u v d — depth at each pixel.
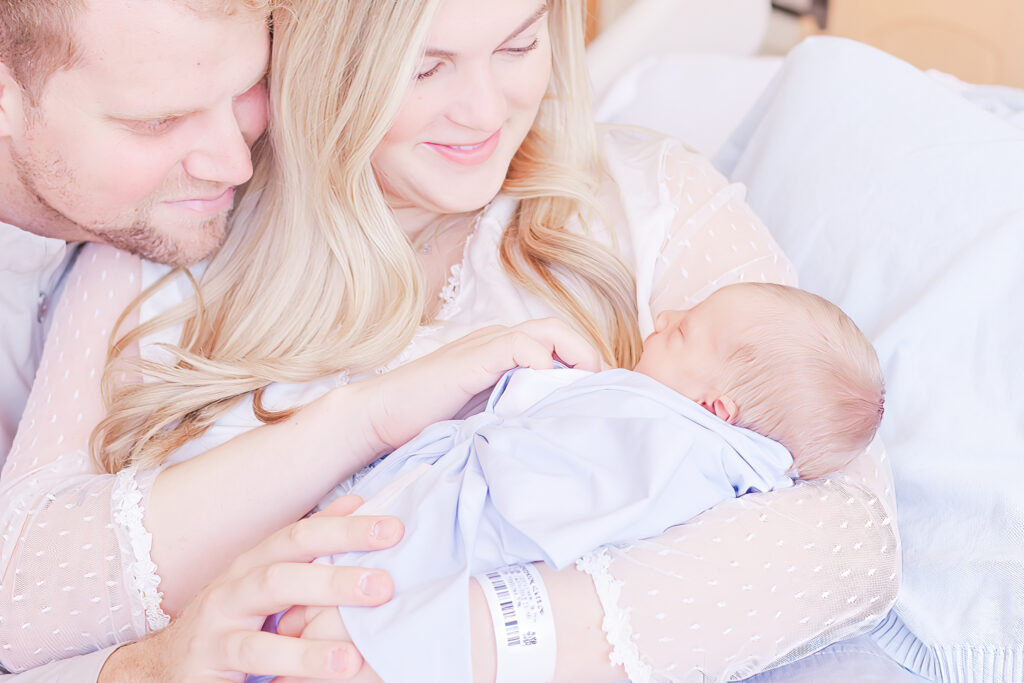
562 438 1.25
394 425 1.36
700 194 1.68
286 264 1.57
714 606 1.17
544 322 1.38
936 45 3.04
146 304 1.58
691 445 1.20
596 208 1.65
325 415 1.39
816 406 1.29
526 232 1.62
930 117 1.83
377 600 1.10
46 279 1.72
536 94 1.50
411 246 1.64
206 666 1.14
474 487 1.18
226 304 1.62
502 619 1.11
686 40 2.83
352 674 1.08
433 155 1.48
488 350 1.33
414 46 1.33
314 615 1.14
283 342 1.56
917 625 1.38
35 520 1.37
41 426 1.50
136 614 1.32
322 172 1.50
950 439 1.51
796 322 1.33
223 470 1.37
